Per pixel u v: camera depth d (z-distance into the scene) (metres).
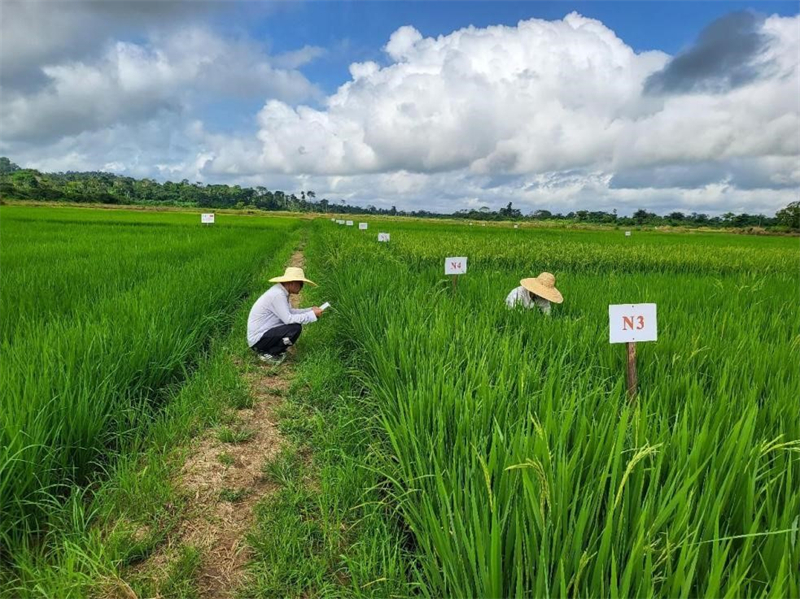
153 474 3.34
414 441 2.80
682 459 2.30
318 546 2.86
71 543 2.60
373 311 5.96
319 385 5.15
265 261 15.56
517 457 2.27
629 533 2.02
